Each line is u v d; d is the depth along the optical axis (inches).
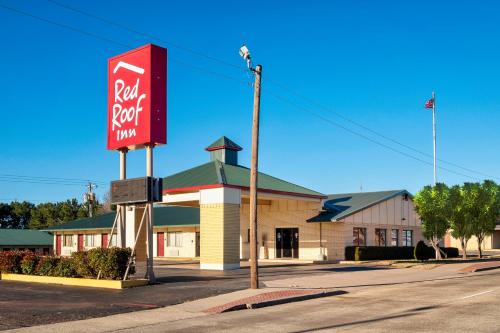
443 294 711.1
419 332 446.9
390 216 1701.5
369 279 930.1
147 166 876.6
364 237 1574.8
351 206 1603.1
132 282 831.1
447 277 964.0
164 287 822.5
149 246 869.8
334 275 1004.6
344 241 1496.1
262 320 538.0
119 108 916.6
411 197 1804.9
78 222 2204.7
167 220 1926.7
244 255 1604.3
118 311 610.2
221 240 1186.0
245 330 481.4
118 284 811.4
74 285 864.9
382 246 1566.2
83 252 895.7
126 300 693.3
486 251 2370.8
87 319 558.9
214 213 1205.7
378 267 1229.7
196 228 1841.8
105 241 2069.4
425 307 594.2
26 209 3383.4
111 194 912.9
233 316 573.3
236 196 1229.1
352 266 1270.9
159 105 882.8
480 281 880.3
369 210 1601.9
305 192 1491.1
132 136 890.7
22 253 1008.9
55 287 839.7
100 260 853.2
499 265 1212.5
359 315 551.5
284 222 1622.8
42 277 924.0
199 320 548.4
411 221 1804.9
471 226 1483.8
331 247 1520.7
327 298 706.8
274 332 468.4
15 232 2281.0
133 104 895.7
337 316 550.0
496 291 725.3
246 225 1625.2
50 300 694.5
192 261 1652.3
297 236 1593.3
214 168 1365.7
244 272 1095.6
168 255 1909.4
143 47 885.2
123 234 920.9
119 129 912.3
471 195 1476.4
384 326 480.1
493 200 1483.8
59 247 2239.2
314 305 642.2
